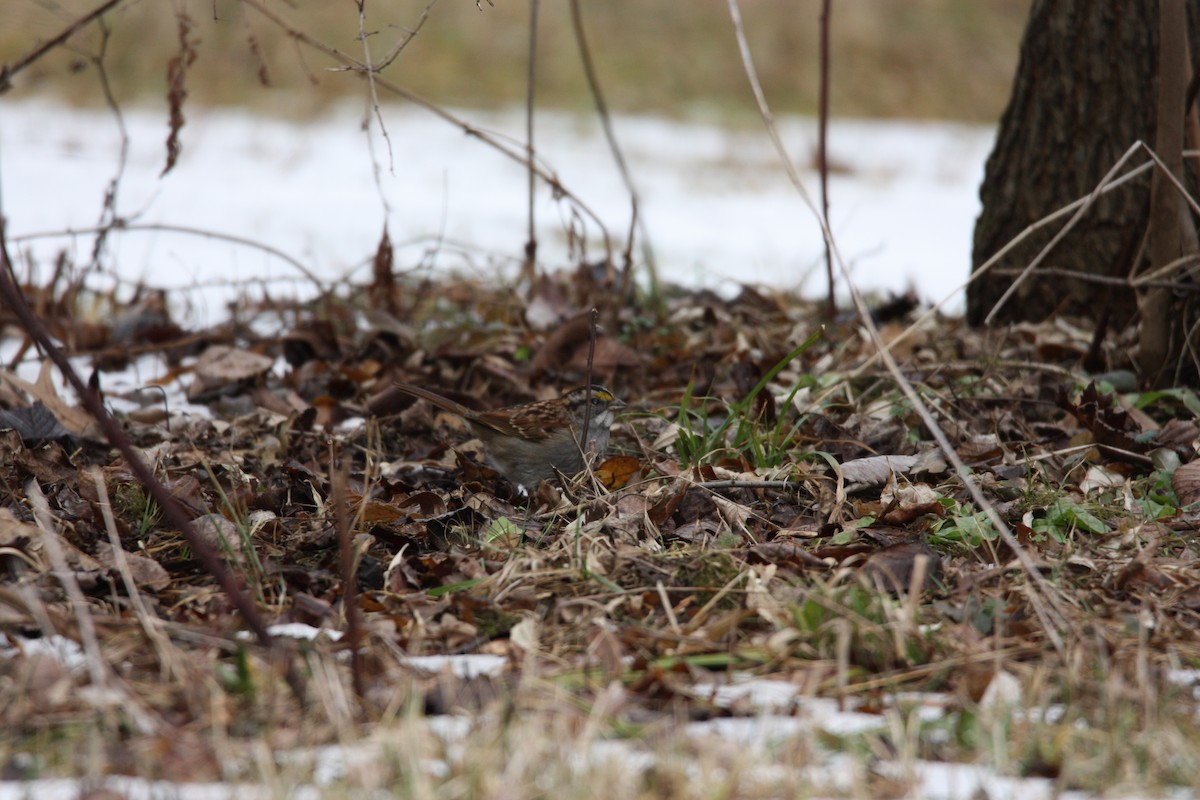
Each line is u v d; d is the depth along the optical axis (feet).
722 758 17.17
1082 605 23.53
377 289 47.01
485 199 92.17
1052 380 37.91
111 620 21.74
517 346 45.68
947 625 22.30
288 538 27.81
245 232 75.31
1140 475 31.89
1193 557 25.95
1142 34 42.32
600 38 153.07
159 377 44.73
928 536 27.12
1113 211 43.45
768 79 147.74
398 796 15.96
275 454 34.27
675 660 20.84
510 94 140.05
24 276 57.57
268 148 111.75
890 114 142.20
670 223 82.99
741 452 31.89
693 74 146.92
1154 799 16.30
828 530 27.58
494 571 25.71
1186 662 21.09
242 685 19.52
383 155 111.14
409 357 43.80
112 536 23.27
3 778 16.85
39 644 21.27
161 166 101.50
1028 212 45.32
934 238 78.79
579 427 32.99
